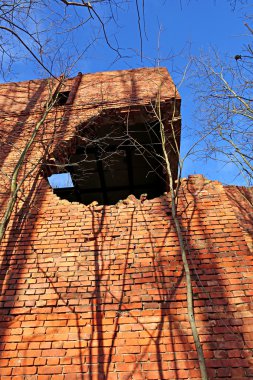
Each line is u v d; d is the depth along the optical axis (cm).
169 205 496
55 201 521
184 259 348
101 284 411
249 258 420
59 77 671
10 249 459
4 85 851
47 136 642
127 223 479
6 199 528
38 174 565
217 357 339
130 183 966
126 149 835
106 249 449
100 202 1033
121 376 335
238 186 535
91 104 699
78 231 475
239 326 361
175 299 389
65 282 417
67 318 383
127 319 378
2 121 708
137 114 679
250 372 327
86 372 341
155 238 456
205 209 486
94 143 693
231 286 395
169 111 655
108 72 852
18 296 407
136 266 426
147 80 779
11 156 616
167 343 355
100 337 365
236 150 536
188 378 329
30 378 339
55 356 354
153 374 334
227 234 450
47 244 462
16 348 363
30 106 756
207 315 372
